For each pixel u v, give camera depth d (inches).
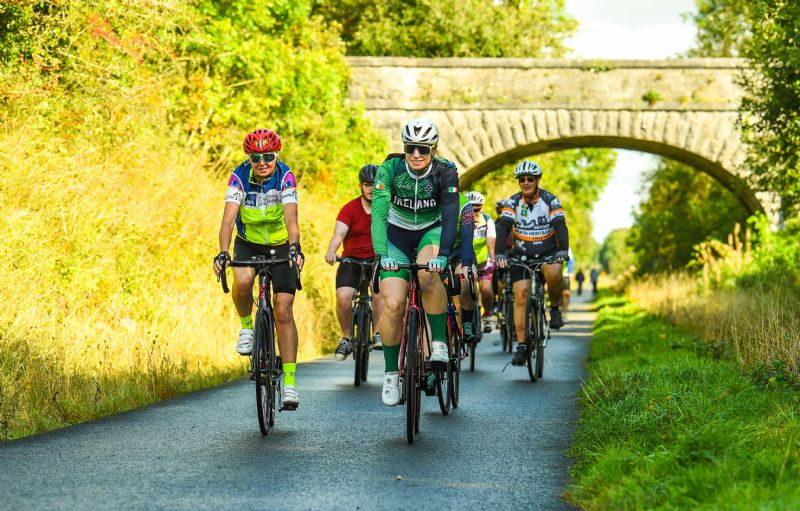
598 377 480.7
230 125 1096.2
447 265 359.9
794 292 850.1
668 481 259.8
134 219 697.0
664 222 2325.3
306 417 431.2
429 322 388.2
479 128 1652.3
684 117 1651.1
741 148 1642.5
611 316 1321.4
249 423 410.0
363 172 566.6
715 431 297.1
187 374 544.1
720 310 813.2
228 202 386.3
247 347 392.2
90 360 495.8
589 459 321.7
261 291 386.9
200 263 732.7
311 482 298.7
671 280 1520.7
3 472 308.2
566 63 1654.8
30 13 700.0
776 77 860.0
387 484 297.4
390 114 1644.9
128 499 273.6
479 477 309.1
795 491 237.6
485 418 434.0
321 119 1312.7
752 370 460.4
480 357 795.4
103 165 712.4
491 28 2085.4
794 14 776.3
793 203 929.5
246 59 1096.8
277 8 1201.4
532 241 595.2
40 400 419.5
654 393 406.0
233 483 295.9
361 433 389.7
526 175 583.8
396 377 381.1
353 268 569.0
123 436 375.9
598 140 1727.4
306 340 781.9
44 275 556.4
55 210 613.0
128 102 822.5
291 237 382.9
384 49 2071.9
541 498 281.6
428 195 371.9
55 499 272.7
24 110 683.4
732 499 236.5
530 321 586.2
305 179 1249.4
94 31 754.2
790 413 335.6
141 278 635.5
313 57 1256.2
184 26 998.4
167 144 905.5
